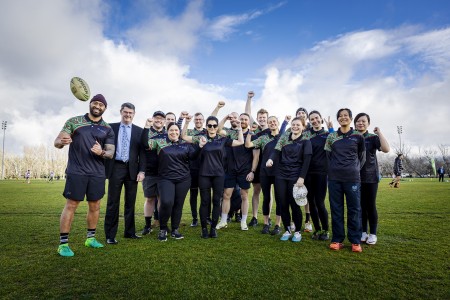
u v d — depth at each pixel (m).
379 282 3.24
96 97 4.55
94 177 4.51
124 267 3.73
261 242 5.13
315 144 5.60
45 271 3.58
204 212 5.61
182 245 4.90
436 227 6.18
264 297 2.89
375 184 5.02
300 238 5.25
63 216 4.31
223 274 3.49
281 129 6.99
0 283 3.21
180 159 5.42
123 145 5.27
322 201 5.43
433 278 3.36
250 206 10.60
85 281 3.27
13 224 6.85
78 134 4.43
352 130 4.89
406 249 4.56
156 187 6.06
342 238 4.71
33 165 94.06
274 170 5.91
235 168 6.59
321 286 3.15
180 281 3.27
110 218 5.05
